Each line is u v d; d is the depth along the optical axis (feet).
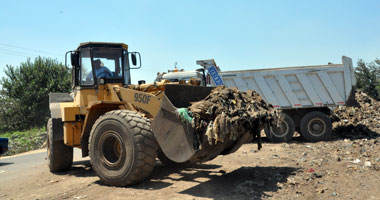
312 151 23.94
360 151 20.59
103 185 16.12
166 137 14.19
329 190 12.98
